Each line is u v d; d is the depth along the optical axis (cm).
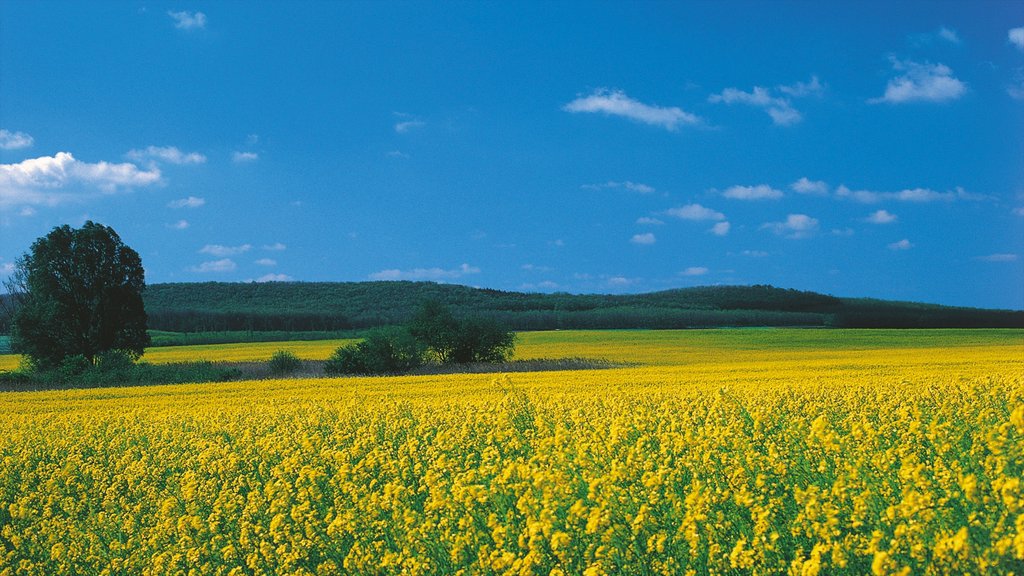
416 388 3281
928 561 542
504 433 1206
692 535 621
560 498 752
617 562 643
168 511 974
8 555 967
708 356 6197
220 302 18262
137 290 6788
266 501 981
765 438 1011
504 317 12094
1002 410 1284
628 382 3212
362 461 1035
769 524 643
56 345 6297
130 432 1814
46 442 1738
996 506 587
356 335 10300
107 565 898
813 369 3825
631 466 816
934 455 830
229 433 1728
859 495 671
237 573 801
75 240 6450
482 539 741
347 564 742
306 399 2850
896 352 5838
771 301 15488
